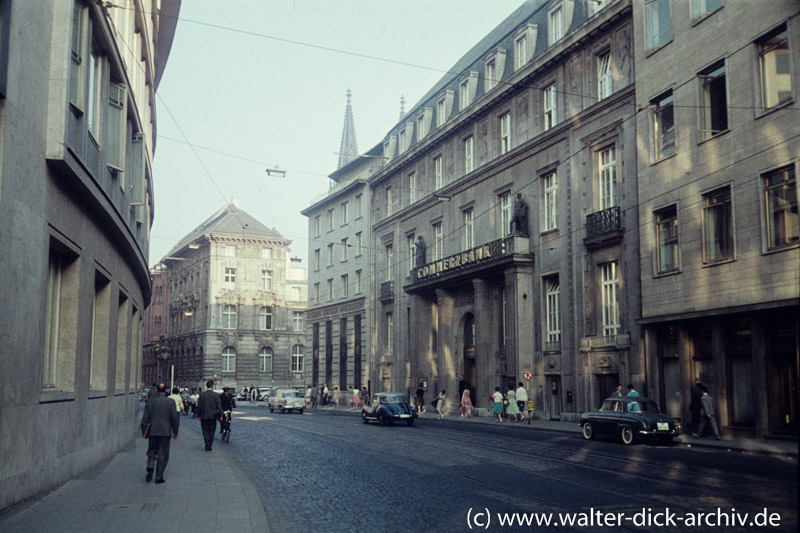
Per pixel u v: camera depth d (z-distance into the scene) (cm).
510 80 3638
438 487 1255
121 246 1928
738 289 2184
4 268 979
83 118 1362
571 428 2719
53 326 1362
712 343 2316
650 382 2597
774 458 1633
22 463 1055
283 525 941
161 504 1066
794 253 1991
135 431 2633
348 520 969
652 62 2636
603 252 2964
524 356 3412
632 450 1866
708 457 1667
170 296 10181
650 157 2633
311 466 1645
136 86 2314
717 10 2314
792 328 2033
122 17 1945
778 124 2059
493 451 1869
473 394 4069
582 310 3077
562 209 3256
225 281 8544
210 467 1595
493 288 3781
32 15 1092
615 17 2911
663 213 2581
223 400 2444
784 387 2061
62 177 1272
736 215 2202
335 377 6009
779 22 2064
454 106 4462
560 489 1182
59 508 1018
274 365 8600
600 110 3003
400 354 4881
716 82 2347
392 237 5125
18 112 1035
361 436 2533
